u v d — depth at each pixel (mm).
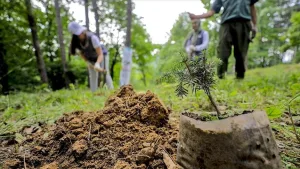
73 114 1856
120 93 1853
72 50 5379
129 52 8938
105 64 5605
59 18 12312
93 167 1313
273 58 18359
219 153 969
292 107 2229
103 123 1571
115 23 13961
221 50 4672
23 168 1410
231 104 2670
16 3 10070
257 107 2455
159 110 1573
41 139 1725
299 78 3848
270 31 17641
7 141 1927
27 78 11703
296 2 17531
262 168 952
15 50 11148
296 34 6391
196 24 5098
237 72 5020
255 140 952
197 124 1023
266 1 18062
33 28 10539
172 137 1410
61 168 1349
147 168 1250
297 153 1395
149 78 22609
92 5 12906
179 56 1127
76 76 14016
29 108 3119
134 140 1421
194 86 1109
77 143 1439
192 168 1064
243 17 4438
